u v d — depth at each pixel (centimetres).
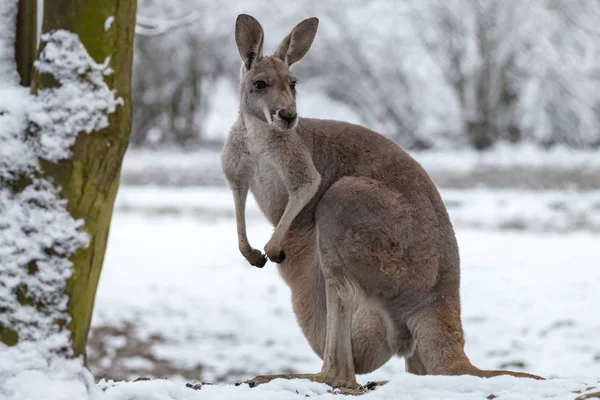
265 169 772
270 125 741
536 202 2472
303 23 793
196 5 3534
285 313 1562
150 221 2406
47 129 529
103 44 533
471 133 3512
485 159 3200
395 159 746
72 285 530
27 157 529
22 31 561
